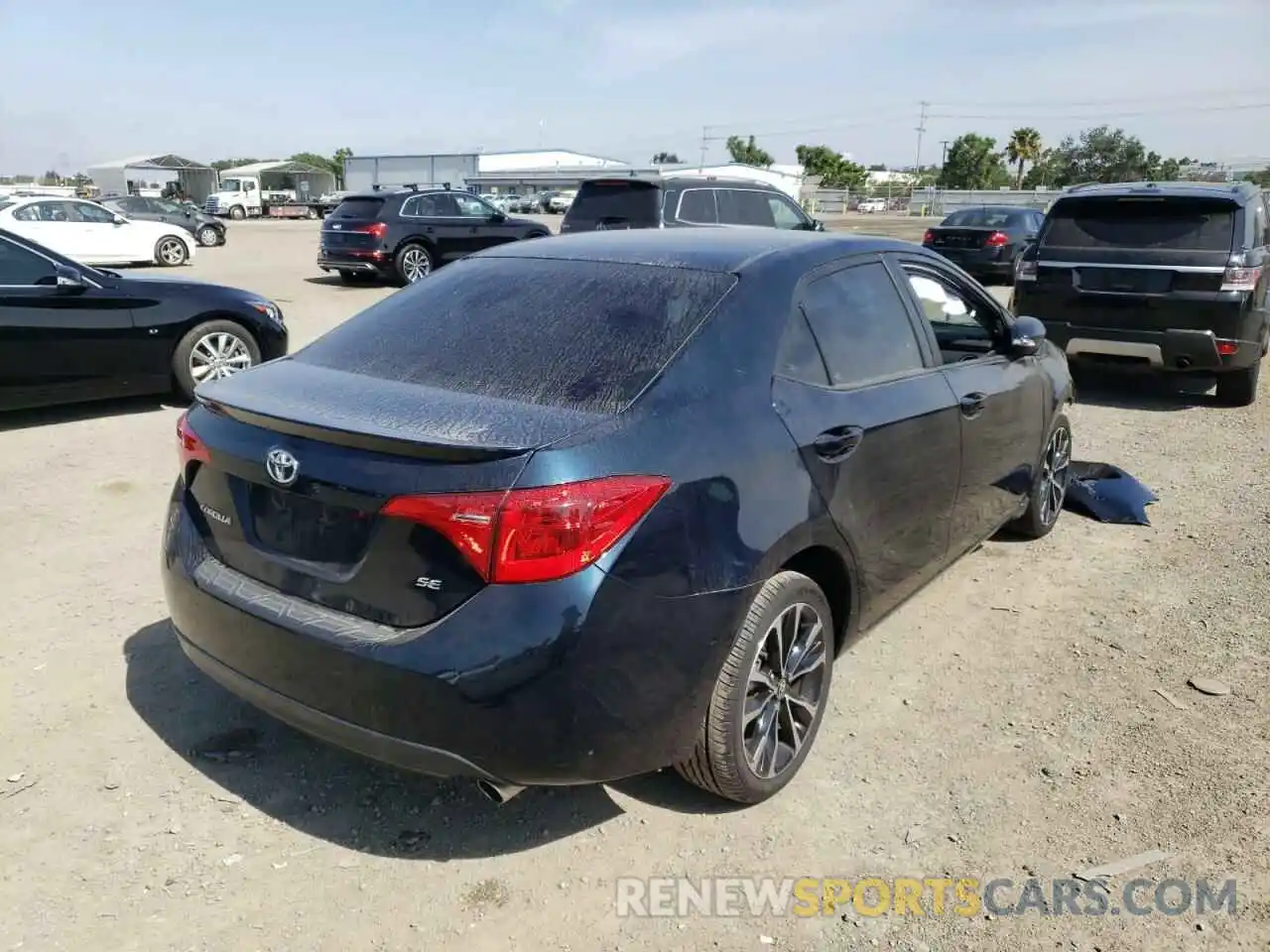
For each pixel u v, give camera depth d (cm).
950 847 294
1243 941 259
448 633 243
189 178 6319
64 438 707
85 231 2041
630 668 253
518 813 307
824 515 306
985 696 377
